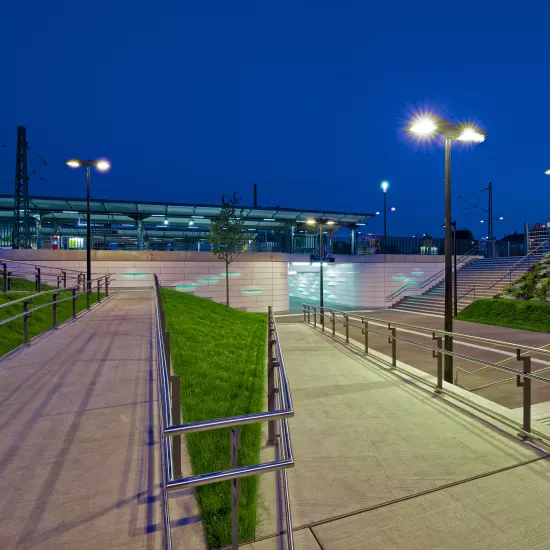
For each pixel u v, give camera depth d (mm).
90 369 5164
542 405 7262
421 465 3480
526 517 2717
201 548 2256
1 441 3213
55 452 3059
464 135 8273
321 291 24250
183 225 37188
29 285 15930
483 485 3135
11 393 4270
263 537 2482
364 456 3668
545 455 3643
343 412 4949
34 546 2117
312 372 7238
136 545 2174
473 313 21188
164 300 13922
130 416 3711
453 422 4555
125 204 26016
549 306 17922
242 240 22516
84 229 31672
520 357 4234
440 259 31625
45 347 6367
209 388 5434
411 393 5809
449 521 2678
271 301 26156
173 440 2889
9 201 25266
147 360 5637
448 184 8336
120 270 22891
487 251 36125
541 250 28500
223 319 13258
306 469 3412
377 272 30094
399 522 2668
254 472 1847
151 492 2625
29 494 2539
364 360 8430
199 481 1755
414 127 8289
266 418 2006
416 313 25234
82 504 2469
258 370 7086
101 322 8875
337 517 2715
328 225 31844
